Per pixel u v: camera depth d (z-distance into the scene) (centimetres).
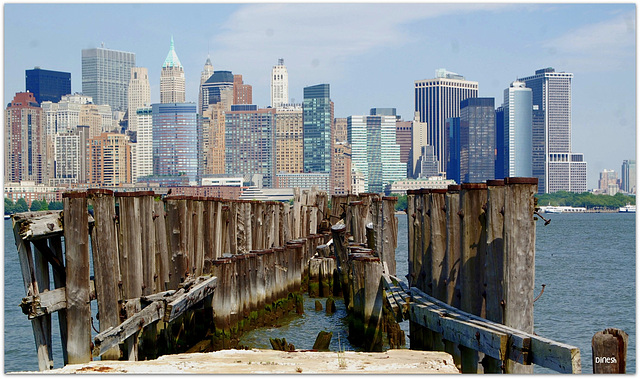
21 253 1480
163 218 2034
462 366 1433
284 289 3216
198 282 2195
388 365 1407
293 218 4394
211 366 1421
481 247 1503
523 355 1211
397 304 1838
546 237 10812
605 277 5259
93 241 1616
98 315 1606
